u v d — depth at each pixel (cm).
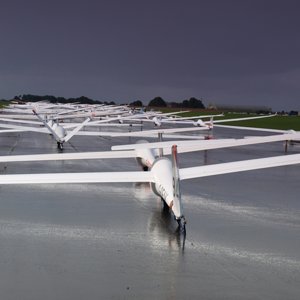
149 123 8500
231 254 1263
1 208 1681
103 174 1634
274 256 1255
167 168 1658
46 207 1714
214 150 3922
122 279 1082
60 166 2709
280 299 1005
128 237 1385
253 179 2480
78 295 997
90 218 1578
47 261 1178
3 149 3519
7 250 1247
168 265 1174
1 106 14350
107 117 9050
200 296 1007
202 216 1653
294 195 2064
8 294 993
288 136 2464
